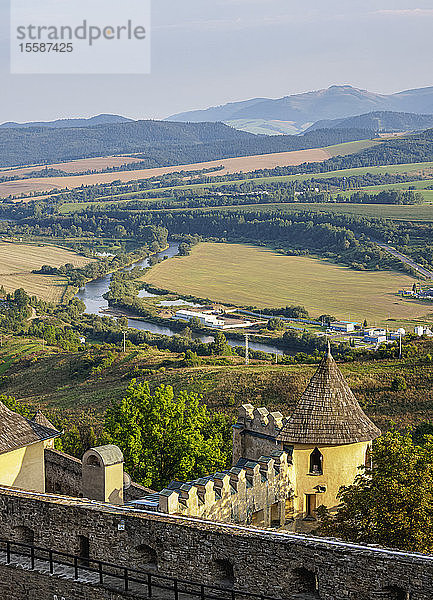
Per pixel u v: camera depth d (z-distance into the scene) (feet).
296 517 119.34
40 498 83.41
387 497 100.32
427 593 63.46
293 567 69.31
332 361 125.59
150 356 539.70
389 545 97.76
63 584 78.74
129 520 77.71
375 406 343.05
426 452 112.06
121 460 100.12
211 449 194.70
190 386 422.00
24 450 117.50
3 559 82.89
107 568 79.25
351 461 120.06
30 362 585.22
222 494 101.71
